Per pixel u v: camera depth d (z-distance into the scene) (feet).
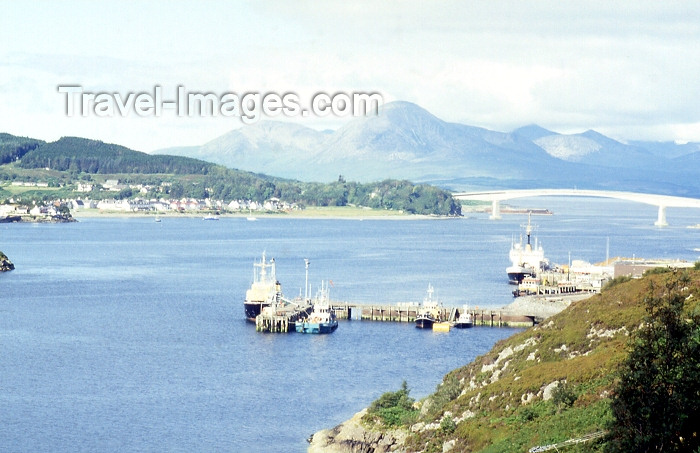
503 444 311.27
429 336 646.74
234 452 383.24
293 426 417.69
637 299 404.57
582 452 276.00
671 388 248.52
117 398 465.06
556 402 326.44
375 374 520.42
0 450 386.32
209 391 479.41
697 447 236.84
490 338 640.17
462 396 378.94
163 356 569.64
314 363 549.13
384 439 374.63
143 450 386.52
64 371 526.16
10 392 476.54
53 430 412.57
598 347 374.43
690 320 276.41
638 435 245.45
